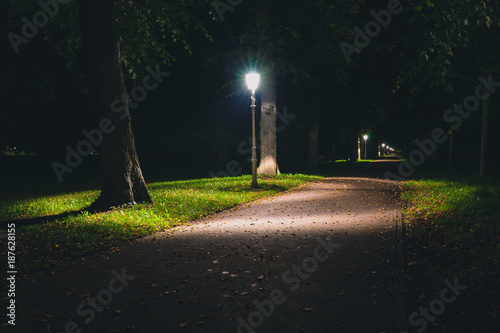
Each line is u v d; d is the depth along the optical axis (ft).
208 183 59.31
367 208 37.83
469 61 42.52
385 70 108.06
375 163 140.36
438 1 19.27
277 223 31.12
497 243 20.77
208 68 96.94
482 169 56.34
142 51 49.06
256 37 63.21
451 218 28.45
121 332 12.94
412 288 16.37
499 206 30.83
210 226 30.48
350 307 14.51
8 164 104.12
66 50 47.24
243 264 20.13
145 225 29.27
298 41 68.95
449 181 56.75
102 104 35.19
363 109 123.85
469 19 19.97
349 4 56.70
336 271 18.70
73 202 42.09
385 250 21.99
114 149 35.96
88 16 33.86
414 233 25.55
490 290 15.29
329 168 111.96
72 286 17.40
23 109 83.92
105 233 26.63
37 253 22.27
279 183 59.62
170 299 15.62
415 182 59.67
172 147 101.91
